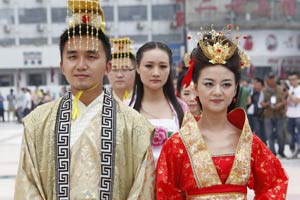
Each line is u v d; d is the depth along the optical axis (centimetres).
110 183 343
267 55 4256
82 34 350
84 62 350
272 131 1297
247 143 370
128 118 360
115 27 4594
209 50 370
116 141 350
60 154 347
